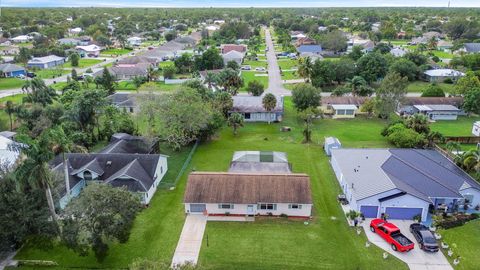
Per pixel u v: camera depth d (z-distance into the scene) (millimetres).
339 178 52375
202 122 63375
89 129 67500
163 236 40250
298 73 116938
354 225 41906
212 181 45406
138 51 187125
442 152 61375
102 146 66188
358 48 140500
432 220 43156
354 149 57625
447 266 35594
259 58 165000
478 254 37250
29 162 34875
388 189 42656
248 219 43438
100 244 34531
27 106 78812
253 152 57719
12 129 75125
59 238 39000
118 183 46375
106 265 35906
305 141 68750
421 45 171000
